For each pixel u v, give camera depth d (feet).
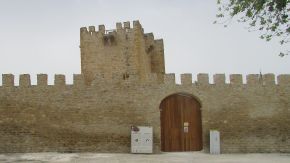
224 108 100.83
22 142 99.71
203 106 100.68
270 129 100.37
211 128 100.27
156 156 92.32
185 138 101.96
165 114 102.53
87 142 99.71
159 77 101.86
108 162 80.84
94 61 141.28
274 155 94.27
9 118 100.53
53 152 98.99
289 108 101.19
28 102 100.83
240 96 101.30
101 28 142.00
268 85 101.81
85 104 100.68
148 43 159.74
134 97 100.94
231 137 99.91
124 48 140.46
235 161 82.07
